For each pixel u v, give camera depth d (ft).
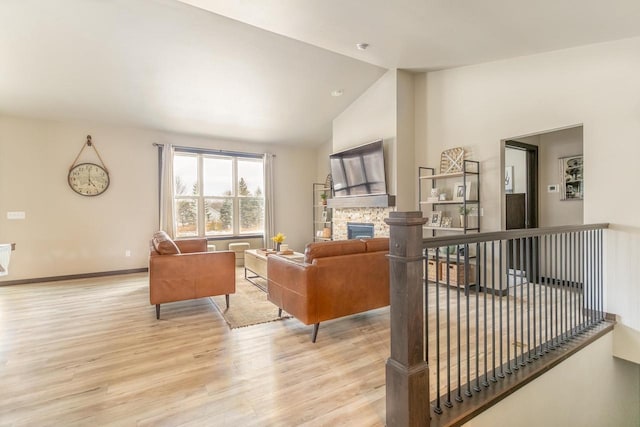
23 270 16.35
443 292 14.55
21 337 9.51
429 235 16.37
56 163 17.12
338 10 9.64
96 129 18.11
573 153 15.39
